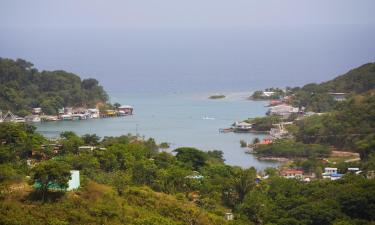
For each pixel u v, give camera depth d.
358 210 145.50
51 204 124.38
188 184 158.00
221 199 158.12
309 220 140.88
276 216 143.75
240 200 159.00
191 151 188.88
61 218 120.81
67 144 177.00
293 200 149.62
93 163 157.38
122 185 142.50
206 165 187.50
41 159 168.50
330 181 171.12
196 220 135.00
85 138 195.12
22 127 187.88
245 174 165.75
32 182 130.88
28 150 168.62
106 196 132.50
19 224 116.50
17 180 133.12
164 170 160.88
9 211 120.19
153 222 124.00
